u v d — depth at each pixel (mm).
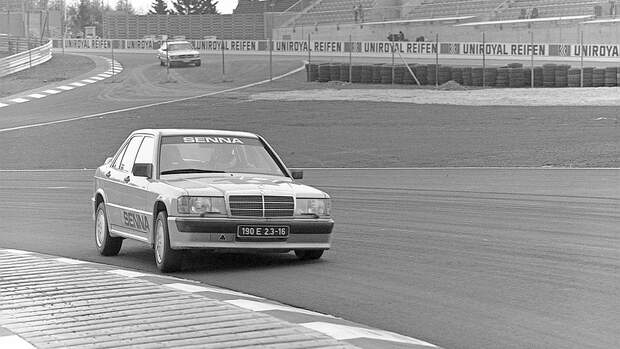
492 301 18156
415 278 21078
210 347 13430
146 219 23766
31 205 41906
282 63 143625
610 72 98312
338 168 57594
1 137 82312
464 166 56375
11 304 17484
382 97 96438
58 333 14789
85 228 33500
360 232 30094
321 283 20719
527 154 59500
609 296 18500
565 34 139000
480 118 78250
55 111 102250
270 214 22656
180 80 128750
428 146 65438
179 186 22906
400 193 43125
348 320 16594
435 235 28812
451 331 15594
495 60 135375
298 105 92688
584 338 14938
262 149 25609
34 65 159250
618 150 59156
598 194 40250
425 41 156125
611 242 26391
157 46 195250
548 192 41625
